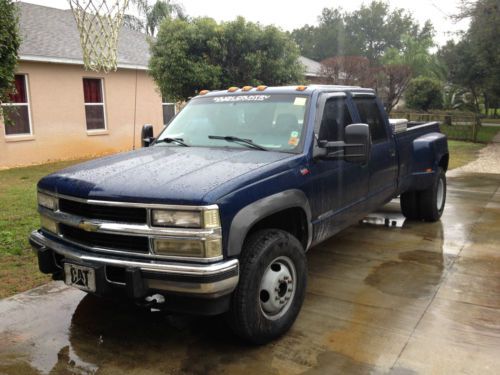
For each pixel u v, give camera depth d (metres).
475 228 6.56
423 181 6.41
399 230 6.51
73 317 3.97
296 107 4.28
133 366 3.25
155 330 3.75
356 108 5.00
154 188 3.11
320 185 4.08
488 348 3.42
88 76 14.77
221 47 12.32
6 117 8.55
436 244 5.86
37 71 13.30
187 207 2.96
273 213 3.47
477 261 5.23
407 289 4.48
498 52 18.08
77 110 14.55
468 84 24.23
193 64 12.12
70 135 14.44
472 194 9.04
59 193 3.47
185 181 3.18
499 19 16.62
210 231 2.96
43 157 13.72
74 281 3.35
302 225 3.94
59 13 17.38
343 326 3.76
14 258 5.26
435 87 27.69
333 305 4.14
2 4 7.16
